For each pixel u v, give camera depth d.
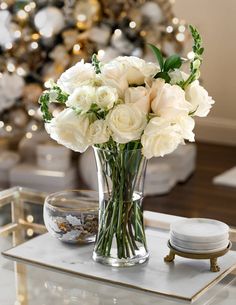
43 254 1.49
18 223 1.74
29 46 3.12
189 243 1.37
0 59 3.14
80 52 3.11
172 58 1.31
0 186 3.25
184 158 3.38
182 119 1.28
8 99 3.12
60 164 3.25
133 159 1.32
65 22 3.10
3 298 1.37
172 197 3.16
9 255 1.50
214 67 4.08
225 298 1.33
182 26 3.23
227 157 3.82
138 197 1.37
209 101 1.34
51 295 1.38
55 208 1.53
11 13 3.13
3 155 3.33
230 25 3.99
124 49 3.10
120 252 1.40
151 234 1.60
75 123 1.28
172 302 1.30
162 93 1.25
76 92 1.26
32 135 3.43
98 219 1.46
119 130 1.25
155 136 1.25
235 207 3.06
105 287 1.37
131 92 1.27
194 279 1.35
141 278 1.36
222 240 1.38
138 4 3.15
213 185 3.34
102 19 3.14
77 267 1.42
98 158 1.34
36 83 3.14
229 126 4.09
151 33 3.14
